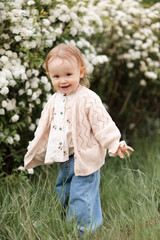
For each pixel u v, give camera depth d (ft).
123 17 13.20
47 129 7.30
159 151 12.48
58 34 9.84
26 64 9.15
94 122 6.70
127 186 9.07
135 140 13.83
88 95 6.86
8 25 9.21
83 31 11.12
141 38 12.80
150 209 7.98
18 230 7.06
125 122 14.89
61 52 6.66
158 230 7.07
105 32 13.42
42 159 7.59
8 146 9.84
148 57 13.65
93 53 11.43
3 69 8.59
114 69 14.16
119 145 6.48
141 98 14.85
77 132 6.81
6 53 9.07
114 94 14.43
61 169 7.32
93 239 6.84
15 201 7.71
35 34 9.10
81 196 6.93
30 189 8.18
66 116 6.91
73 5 10.50
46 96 9.79
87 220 7.02
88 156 6.79
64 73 6.67
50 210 7.72
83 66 7.03
